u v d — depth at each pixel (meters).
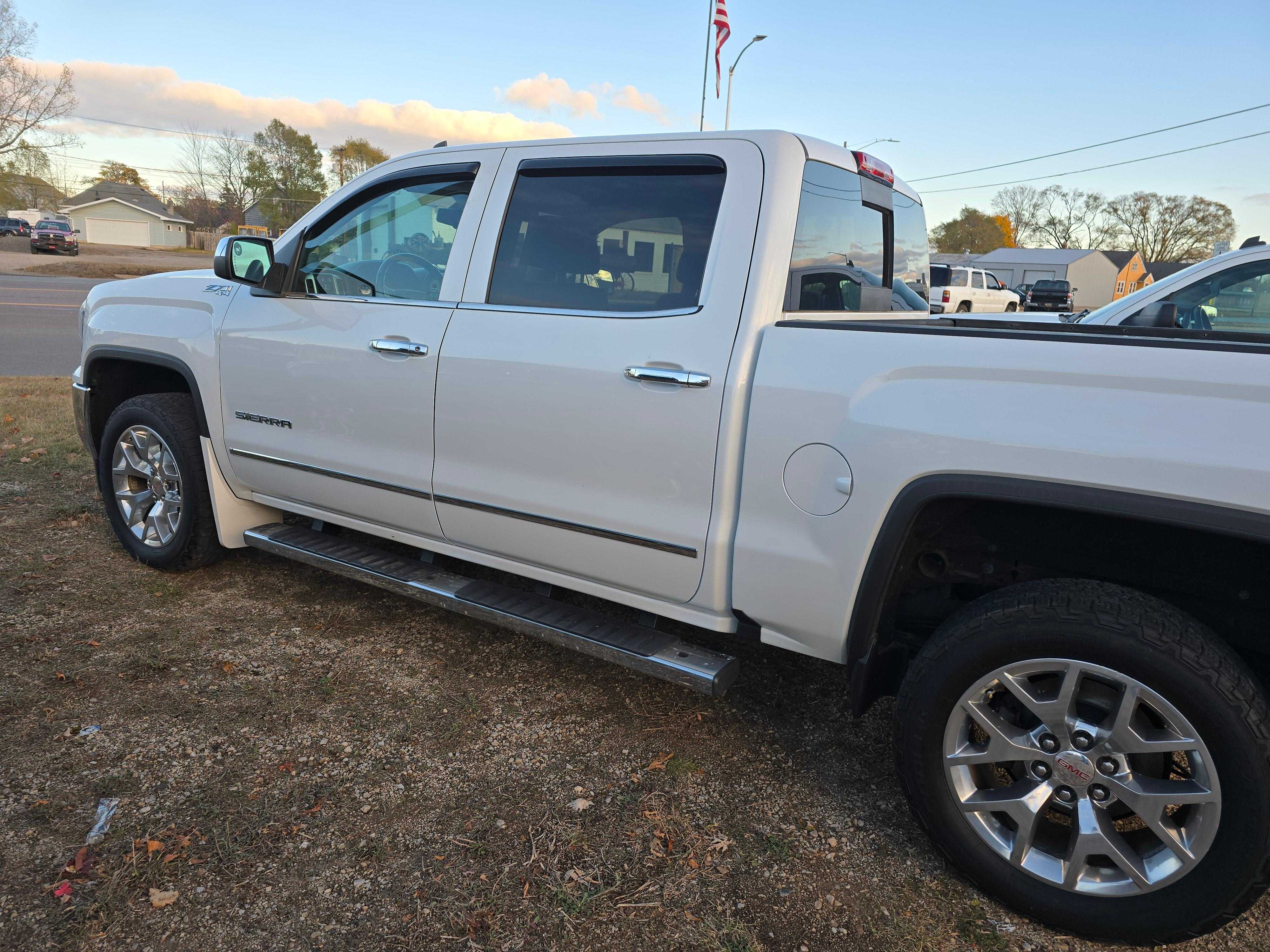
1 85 49.44
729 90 20.06
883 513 2.09
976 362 1.97
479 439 2.80
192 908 1.97
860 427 2.10
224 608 3.62
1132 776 1.84
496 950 1.89
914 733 2.06
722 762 2.63
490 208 2.88
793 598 2.28
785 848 2.25
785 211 2.39
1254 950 1.93
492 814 2.34
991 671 1.94
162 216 83.19
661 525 2.47
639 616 2.79
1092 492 1.81
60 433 6.44
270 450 3.43
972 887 2.12
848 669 2.70
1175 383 1.75
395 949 1.88
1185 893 1.79
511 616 2.85
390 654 3.26
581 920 1.98
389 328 3.01
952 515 2.15
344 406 3.15
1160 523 1.75
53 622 3.40
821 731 2.83
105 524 4.56
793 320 2.38
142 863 2.10
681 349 2.39
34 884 2.02
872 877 2.16
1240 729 1.69
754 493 2.30
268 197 78.69
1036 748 1.92
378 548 3.46
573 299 2.66
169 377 4.20
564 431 2.60
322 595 3.79
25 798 2.33
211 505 3.79
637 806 2.40
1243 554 1.94
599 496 2.58
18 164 64.88
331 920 1.96
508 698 2.97
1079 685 1.87
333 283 3.31
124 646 3.23
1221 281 4.61
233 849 2.17
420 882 2.08
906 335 2.08
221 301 3.57
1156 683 1.76
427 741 2.69
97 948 1.86
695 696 3.03
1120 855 1.85
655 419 2.42
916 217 3.62
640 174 2.60
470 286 2.87
